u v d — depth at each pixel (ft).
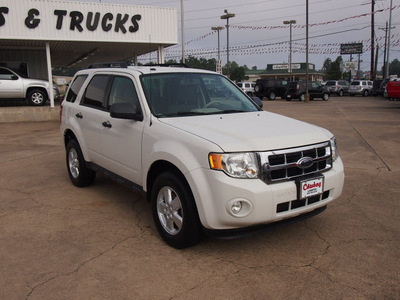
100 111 15.84
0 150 28.58
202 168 10.44
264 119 13.21
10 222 14.11
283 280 10.04
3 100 63.57
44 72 65.57
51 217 14.61
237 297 9.30
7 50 62.59
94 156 16.55
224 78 16.49
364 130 37.42
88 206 15.83
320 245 12.09
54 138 34.50
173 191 11.55
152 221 14.23
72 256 11.45
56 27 47.09
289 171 10.78
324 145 11.68
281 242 12.32
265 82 104.88
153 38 52.26
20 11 45.27
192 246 11.85
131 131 13.50
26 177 20.48
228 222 10.21
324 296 9.32
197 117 13.01
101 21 48.98
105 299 9.27
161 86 14.10
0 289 9.69
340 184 12.01
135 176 13.62
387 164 22.79
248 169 10.20
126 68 15.43
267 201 10.19
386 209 15.26
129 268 10.72
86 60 85.71
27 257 11.40
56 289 9.69
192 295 9.39
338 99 104.42
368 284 9.82
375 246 11.99
